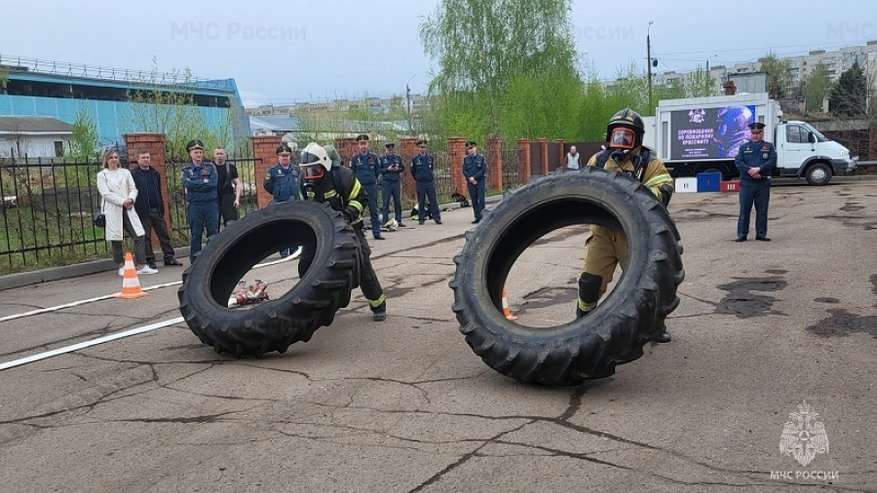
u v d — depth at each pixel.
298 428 4.57
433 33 41.22
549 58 41.03
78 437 4.59
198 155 11.72
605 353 4.72
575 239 12.95
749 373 5.23
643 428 4.31
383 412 4.79
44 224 13.94
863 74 41.66
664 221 5.05
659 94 52.97
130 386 5.61
